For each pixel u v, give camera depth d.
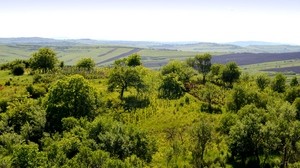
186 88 169.00
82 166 64.50
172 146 92.88
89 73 178.62
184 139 101.31
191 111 129.88
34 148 64.12
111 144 76.69
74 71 182.12
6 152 75.50
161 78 163.50
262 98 133.25
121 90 146.88
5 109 113.69
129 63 196.62
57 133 86.31
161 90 154.12
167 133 108.94
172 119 119.81
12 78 166.75
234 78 191.62
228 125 104.31
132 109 127.94
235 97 131.12
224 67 194.00
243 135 92.12
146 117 121.56
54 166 61.16
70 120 91.12
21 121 98.88
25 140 89.19
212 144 98.06
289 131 91.06
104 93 143.38
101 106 118.75
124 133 82.31
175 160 88.31
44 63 187.38
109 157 69.81
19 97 119.06
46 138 85.12
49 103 103.94
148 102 138.00
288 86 187.62
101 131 81.62
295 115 111.25
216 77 198.88
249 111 106.56
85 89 107.81
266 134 90.94
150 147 83.81
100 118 85.88
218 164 88.81
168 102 139.25
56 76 164.88
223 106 140.00
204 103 141.62
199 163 87.62
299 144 88.19
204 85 181.00
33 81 157.12
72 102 104.44
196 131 89.62
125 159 68.38
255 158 94.69
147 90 146.25
